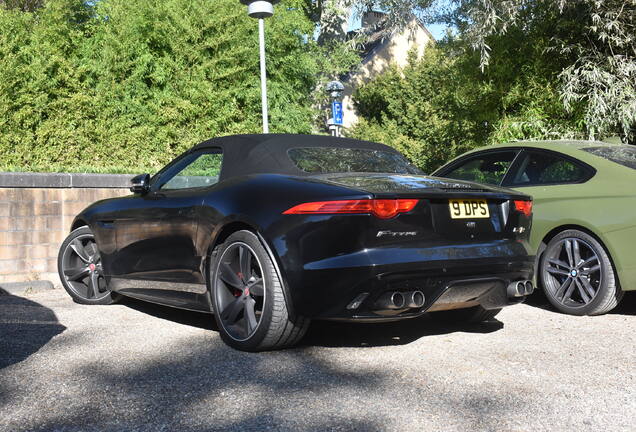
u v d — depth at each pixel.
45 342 3.83
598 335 4.03
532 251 3.88
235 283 3.69
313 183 3.51
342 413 2.62
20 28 10.46
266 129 8.50
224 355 3.52
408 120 29.66
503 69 10.62
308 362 3.38
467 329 4.21
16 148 9.64
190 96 11.45
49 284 6.45
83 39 11.72
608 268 4.64
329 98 23.83
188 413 2.62
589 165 4.96
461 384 2.99
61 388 2.94
